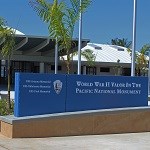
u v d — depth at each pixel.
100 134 13.97
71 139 12.68
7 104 18.83
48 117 12.99
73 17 17.00
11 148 10.91
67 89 13.91
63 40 17.28
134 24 22.44
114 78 14.72
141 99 15.25
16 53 43.34
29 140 12.23
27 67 49.12
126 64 54.03
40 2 16.89
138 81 15.18
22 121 12.61
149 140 12.95
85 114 13.65
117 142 12.38
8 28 21.17
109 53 57.31
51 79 13.62
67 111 13.90
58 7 16.77
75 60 45.84
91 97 14.31
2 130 13.27
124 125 14.47
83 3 16.97
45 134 12.97
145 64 48.78
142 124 14.84
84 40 37.94
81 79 14.12
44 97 13.52
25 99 13.24
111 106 14.69
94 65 51.12
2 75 49.44
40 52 44.72
